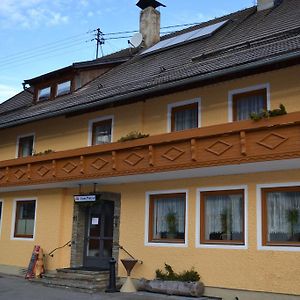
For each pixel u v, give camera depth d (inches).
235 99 540.7
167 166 515.5
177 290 515.2
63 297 519.8
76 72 814.5
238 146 458.0
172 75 589.0
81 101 687.1
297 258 457.7
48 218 719.1
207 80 545.0
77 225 679.1
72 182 647.8
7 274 754.8
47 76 844.0
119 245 617.3
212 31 725.9
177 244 553.3
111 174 574.6
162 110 607.8
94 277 589.3
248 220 495.8
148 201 595.5
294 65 489.4
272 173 486.9
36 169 685.3
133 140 555.8
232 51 569.3
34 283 637.3
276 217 483.8
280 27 580.7
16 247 766.5
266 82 513.0
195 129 493.0
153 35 934.4
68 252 683.4
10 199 802.8
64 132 734.5
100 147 592.7
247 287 484.4
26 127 808.3
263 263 477.7
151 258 575.8
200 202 542.0
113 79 757.9
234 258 499.8
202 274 522.9
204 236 535.2
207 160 480.1
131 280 568.1
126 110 646.5
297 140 419.5
